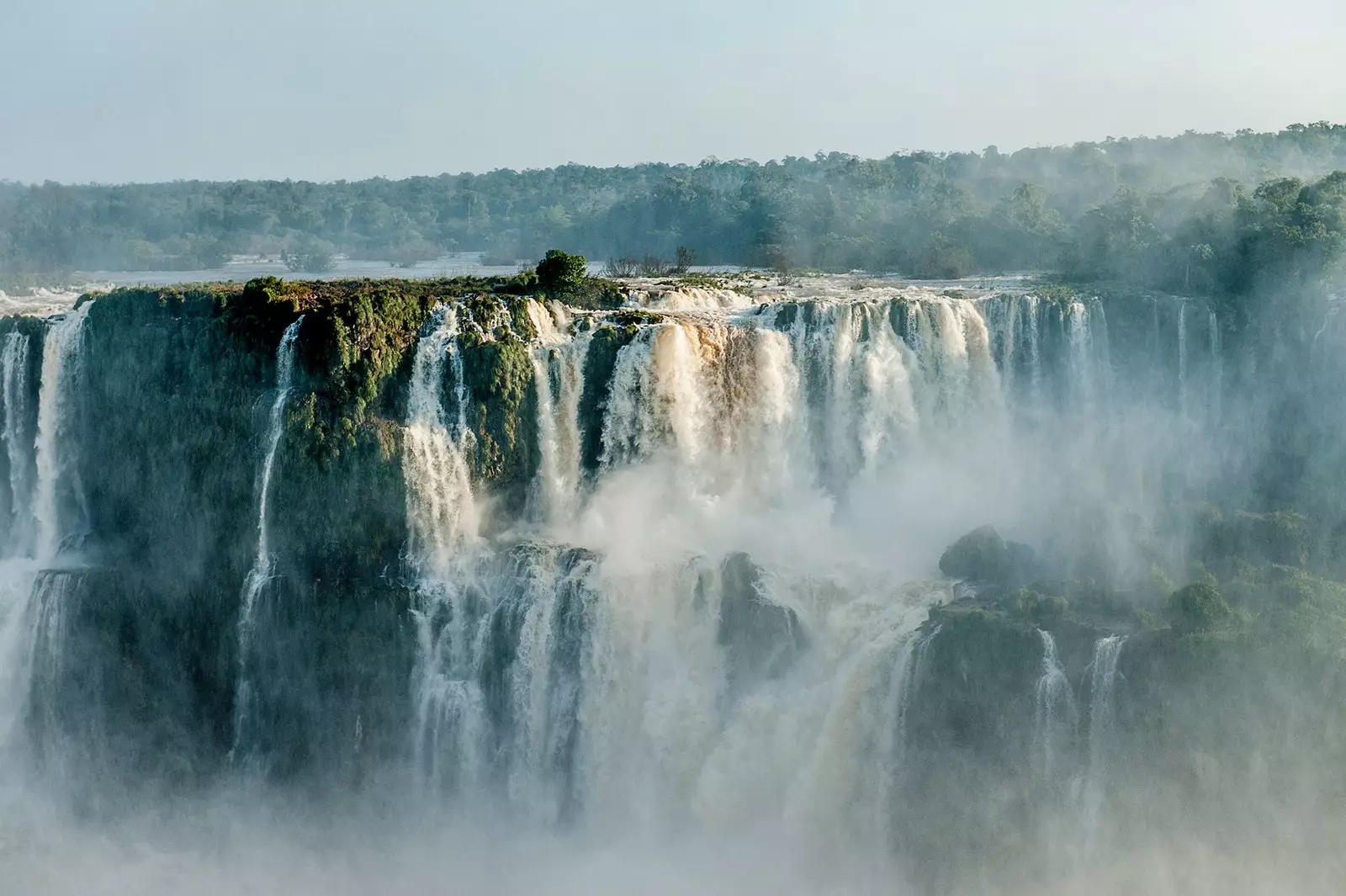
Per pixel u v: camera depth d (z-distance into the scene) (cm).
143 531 8812
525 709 7844
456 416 8500
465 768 7944
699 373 8606
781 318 8956
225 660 8425
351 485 8250
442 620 8056
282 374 8438
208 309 8762
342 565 8288
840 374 8850
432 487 8331
